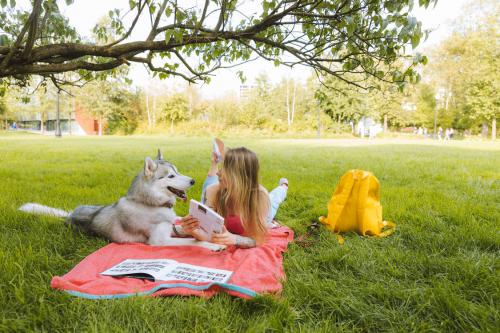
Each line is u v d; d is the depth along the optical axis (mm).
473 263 2740
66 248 3191
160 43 3689
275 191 4371
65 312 2053
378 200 3863
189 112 46656
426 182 7199
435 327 1996
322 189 6117
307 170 8984
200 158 11945
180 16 3449
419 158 12602
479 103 33438
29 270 2570
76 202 4941
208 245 3195
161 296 2279
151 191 3344
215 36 3711
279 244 3320
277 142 25594
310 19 3906
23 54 3113
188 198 5332
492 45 31625
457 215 4203
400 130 51156
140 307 2064
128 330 1884
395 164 10492
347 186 3762
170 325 1930
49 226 3666
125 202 3354
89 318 1980
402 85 3688
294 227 4004
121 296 2234
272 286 2412
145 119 49469
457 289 2385
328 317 2064
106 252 3014
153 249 3115
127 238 3342
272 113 49094
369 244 3381
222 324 1950
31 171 8078
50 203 4742
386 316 2092
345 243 3385
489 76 32062
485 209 4637
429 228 3828
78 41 4789
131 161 10789
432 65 40281
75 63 3555
